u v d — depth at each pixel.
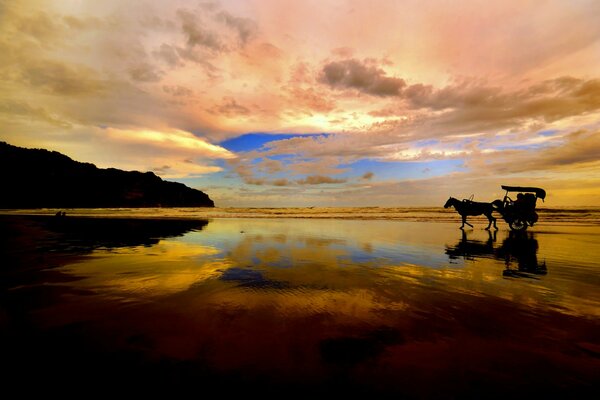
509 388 2.62
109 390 2.54
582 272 7.22
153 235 15.19
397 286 5.94
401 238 14.13
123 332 3.72
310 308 4.66
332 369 2.91
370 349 3.33
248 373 2.83
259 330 3.81
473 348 3.37
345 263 8.28
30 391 2.52
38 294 5.30
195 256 9.27
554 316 4.36
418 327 3.95
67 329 3.81
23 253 9.52
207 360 3.05
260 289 5.69
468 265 8.02
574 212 38.31
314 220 29.81
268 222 26.45
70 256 9.08
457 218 33.03
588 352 3.29
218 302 4.92
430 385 2.66
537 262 8.38
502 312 4.52
